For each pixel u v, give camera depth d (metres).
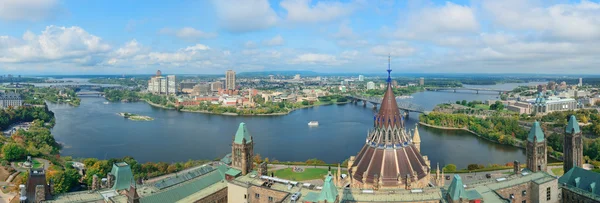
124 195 162.00
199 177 189.38
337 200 129.38
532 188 168.50
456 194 134.38
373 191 145.25
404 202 141.62
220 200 182.75
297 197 150.00
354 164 159.75
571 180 181.25
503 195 162.12
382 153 150.50
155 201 162.62
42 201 155.38
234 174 186.38
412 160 153.12
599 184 168.88
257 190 169.25
